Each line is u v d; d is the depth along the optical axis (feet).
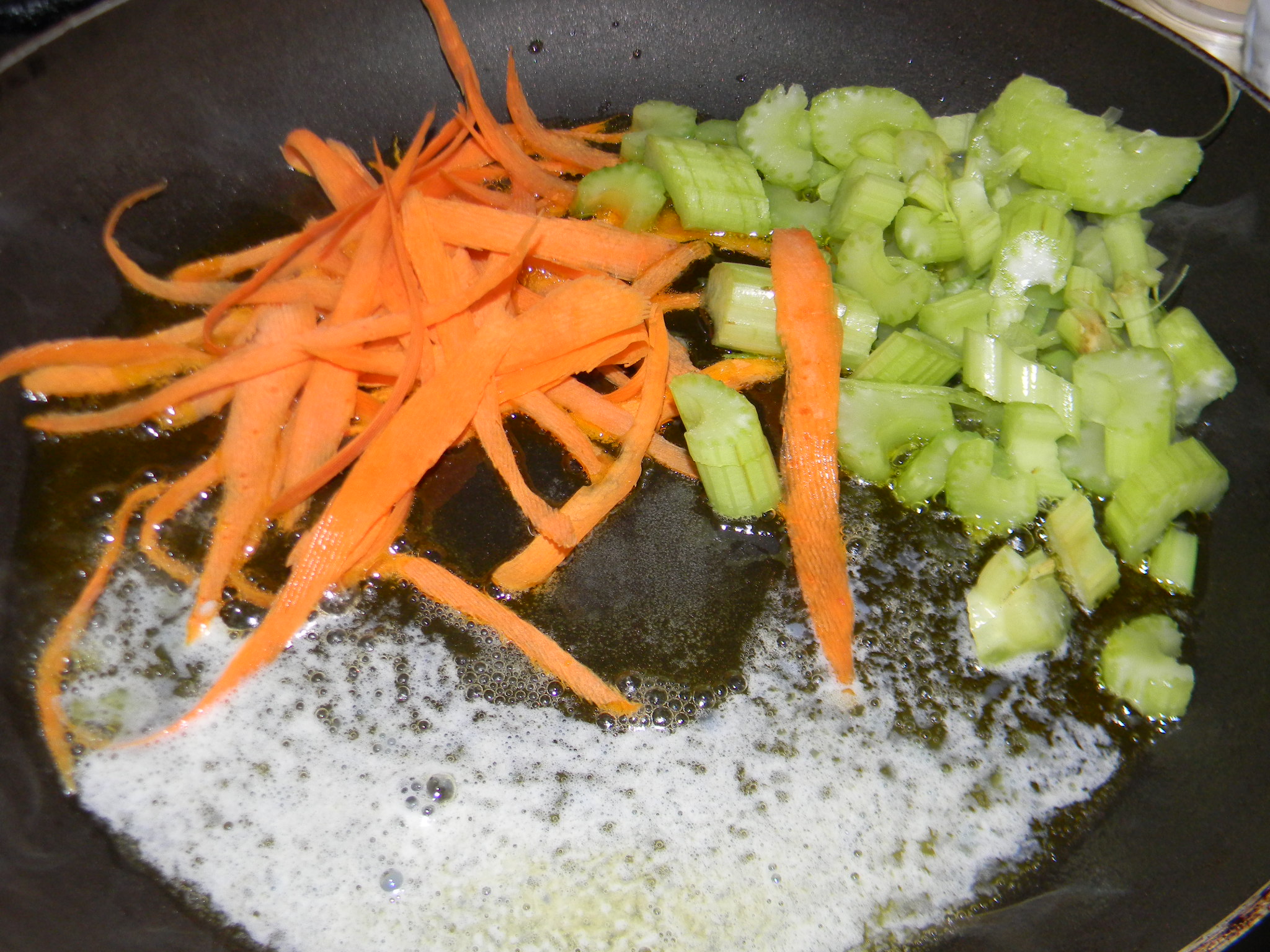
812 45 0.89
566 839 0.67
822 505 0.75
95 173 0.81
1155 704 0.71
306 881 0.66
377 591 0.74
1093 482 0.78
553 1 0.88
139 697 0.70
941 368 0.79
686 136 0.89
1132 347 0.79
